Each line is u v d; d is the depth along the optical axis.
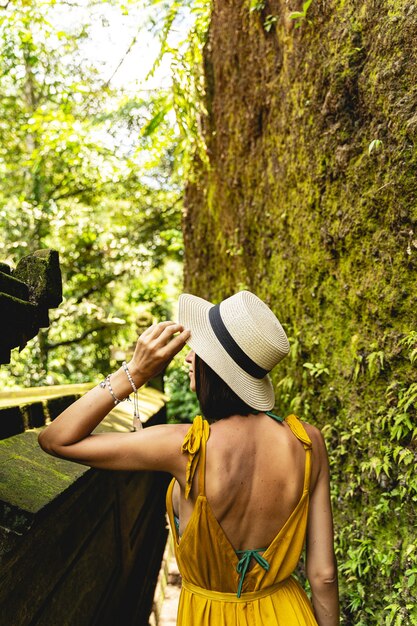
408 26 2.04
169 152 10.75
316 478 1.36
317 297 2.91
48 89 9.34
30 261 1.52
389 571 2.03
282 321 3.52
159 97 5.70
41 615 1.72
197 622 1.27
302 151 2.99
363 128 2.37
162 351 1.27
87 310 10.77
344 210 2.53
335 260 2.68
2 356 1.33
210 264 5.73
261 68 3.81
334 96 2.49
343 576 2.40
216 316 1.33
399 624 1.88
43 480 1.58
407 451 2.00
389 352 2.19
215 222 5.39
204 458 1.21
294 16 2.60
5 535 1.32
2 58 7.88
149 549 4.14
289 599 1.31
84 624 2.21
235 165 4.48
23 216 9.71
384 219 2.23
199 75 4.86
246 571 1.26
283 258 3.45
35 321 1.50
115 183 10.54
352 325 2.54
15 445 1.83
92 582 2.37
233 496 1.22
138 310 12.08
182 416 8.55
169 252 12.05
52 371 11.54
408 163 2.03
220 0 4.50
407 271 2.11
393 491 2.07
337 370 2.67
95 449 1.22
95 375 12.35
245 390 1.28
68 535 2.01
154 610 3.18
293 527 1.28
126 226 11.45
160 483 5.44
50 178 10.86
